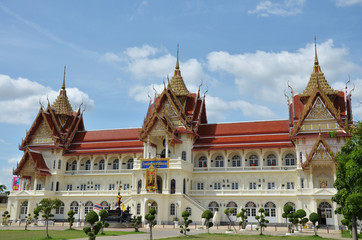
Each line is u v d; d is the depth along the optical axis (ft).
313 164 227.20
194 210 242.99
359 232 193.98
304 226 219.20
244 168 261.65
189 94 292.20
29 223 240.73
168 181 247.09
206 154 274.36
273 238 153.89
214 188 264.31
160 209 241.76
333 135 227.81
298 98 265.75
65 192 287.28
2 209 354.74
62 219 282.77
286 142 257.34
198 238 149.48
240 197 251.80
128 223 216.74
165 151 273.95
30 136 307.58
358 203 128.57
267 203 246.27
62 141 304.09
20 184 284.82
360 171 130.21
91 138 310.86
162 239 142.92
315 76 270.87
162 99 285.02
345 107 249.14
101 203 278.67
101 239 140.67
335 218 218.59
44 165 292.81
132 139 299.58
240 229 206.59
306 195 226.17
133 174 255.91
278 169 254.27
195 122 281.95
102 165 299.99
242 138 271.28
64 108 318.45
